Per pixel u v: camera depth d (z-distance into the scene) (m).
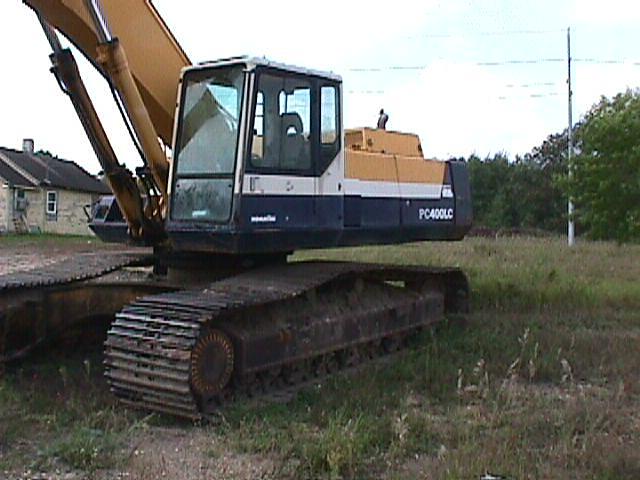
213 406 6.78
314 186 7.86
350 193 8.54
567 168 15.08
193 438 6.18
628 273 17.67
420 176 9.85
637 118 12.78
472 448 5.68
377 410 6.75
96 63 7.56
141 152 7.65
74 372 7.95
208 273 8.37
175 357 6.38
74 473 5.36
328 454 5.46
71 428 6.23
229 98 7.24
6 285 7.56
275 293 7.20
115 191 7.95
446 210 10.32
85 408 6.70
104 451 5.68
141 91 7.82
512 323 10.78
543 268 17.42
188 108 7.46
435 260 18.34
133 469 5.42
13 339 8.00
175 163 7.48
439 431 6.23
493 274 15.80
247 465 5.55
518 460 5.49
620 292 13.88
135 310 6.83
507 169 54.66
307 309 8.19
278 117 7.46
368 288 9.36
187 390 6.35
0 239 33.91
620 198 12.93
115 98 7.46
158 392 6.50
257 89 7.20
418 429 6.23
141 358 6.55
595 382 8.00
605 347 9.35
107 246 28.80
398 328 9.59
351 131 9.47
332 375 8.24
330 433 5.91
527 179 53.44
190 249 7.50
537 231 46.94
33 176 40.41
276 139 7.43
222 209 7.14
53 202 41.66
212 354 6.70
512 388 7.26
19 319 7.98
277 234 7.43
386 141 9.67
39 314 8.09
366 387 7.48
